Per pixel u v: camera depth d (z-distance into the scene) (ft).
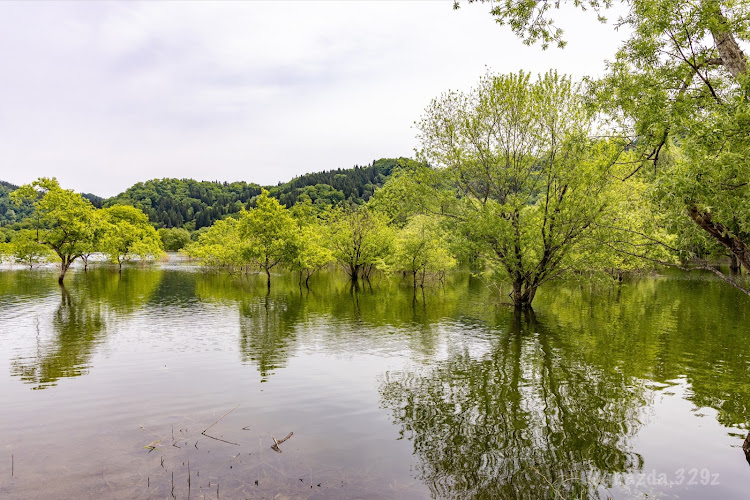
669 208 34.17
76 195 153.28
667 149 38.83
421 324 83.30
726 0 33.37
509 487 27.94
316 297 124.98
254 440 34.17
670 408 41.42
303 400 43.14
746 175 29.40
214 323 83.61
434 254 144.05
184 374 51.19
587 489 27.94
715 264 200.64
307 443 33.73
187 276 193.77
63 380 48.75
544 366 55.06
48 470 29.07
